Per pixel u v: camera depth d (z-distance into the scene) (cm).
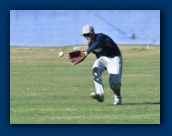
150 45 13788
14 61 10481
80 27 13812
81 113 4581
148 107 4828
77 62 4806
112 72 4916
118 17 13875
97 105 4972
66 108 4809
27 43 13788
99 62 4884
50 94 5872
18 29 13762
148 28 13750
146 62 10144
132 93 5912
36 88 6438
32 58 11162
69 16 13750
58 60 10712
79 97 5609
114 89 4969
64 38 13812
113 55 4916
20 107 4909
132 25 13850
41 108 4847
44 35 13788
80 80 7319
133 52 12369
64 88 6425
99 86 4828
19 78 7562
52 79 7444
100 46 4884
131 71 8512
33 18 13762
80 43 13825
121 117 4403
